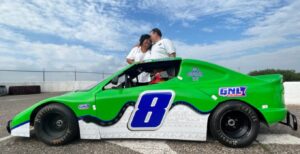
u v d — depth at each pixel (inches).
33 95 519.8
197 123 101.0
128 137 106.1
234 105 97.7
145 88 107.0
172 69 119.9
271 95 98.8
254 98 98.4
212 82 103.7
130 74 123.2
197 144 103.2
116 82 109.7
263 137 113.3
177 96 102.8
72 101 106.8
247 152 92.7
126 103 106.0
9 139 118.1
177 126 102.5
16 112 222.2
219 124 98.9
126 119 106.0
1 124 161.3
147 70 124.6
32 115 112.7
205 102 100.4
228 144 97.8
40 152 97.3
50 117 108.8
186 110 101.9
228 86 101.0
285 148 96.4
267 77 112.1
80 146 104.0
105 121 106.3
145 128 105.1
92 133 106.8
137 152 94.3
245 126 99.7
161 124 103.8
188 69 107.0
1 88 537.6
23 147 104.6
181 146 100.8
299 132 122.2
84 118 106.3
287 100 251.9
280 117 97.6
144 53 172.9
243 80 102.5
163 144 103.8
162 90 104.8
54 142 104.8
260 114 101.0
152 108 104.6
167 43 155.2
